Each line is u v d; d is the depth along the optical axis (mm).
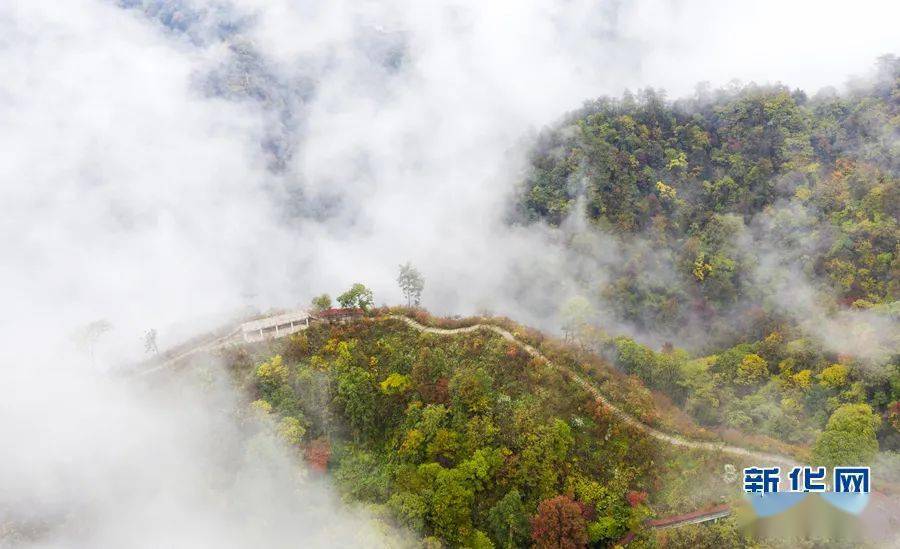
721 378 134500
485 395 109125
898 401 113250
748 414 118188
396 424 111000
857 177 185875
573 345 128625
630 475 100812
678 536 87250
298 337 129250
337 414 112250
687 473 99938
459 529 91750
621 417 110000
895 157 191625
